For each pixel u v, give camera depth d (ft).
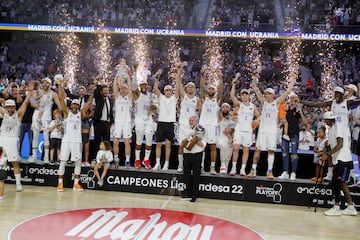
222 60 61.21
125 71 29.27
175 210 23.68
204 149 28.45
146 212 22.89
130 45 62.49
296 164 27.43
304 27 58.13
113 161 30.12
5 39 62.80
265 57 60.75
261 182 26.96
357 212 25.44
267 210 24.95
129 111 28.81
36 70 60.80
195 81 57.72
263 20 59.57
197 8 61.41
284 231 20.52
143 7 61.93
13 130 26.58
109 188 28.35
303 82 58.29
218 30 57.16
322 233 20.49
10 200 24.54
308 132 33.53
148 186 27.99
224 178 27.30
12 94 31.07
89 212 22.38
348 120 25.07
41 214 21.63
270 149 27.09
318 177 28.07
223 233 19.60
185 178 26.58
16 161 26.84
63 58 62.13
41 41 62.75
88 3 61.77
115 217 21.54
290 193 26.68
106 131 29.48
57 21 60.13
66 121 27.66
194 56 61.98
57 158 30.42
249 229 20.53
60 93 27.48
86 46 62.59
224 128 29.01
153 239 18.15
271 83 58.44
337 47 59.82
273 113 27.25
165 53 62.18
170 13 61.52
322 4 60.08
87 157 29.58
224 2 61.62
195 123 26.45
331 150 23.86
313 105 26.91
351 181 27.12
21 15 59.72
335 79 57.82
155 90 28.37
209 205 25.45
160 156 29.91
